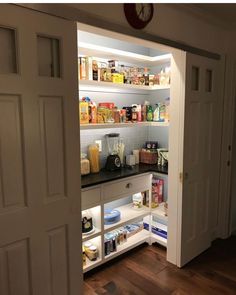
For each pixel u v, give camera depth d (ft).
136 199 9.55
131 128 10.27
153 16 6.30
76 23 4.97
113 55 8.48
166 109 9.32
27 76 4.45
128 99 10.03
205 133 8.46
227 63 8.87
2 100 4.23
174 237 8.18
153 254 8.91
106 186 7.74
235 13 7.55
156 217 10.10
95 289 7.23
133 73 9.26
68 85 5.00
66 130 5.07
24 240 4.76
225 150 9.40
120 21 5.61
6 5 4.11
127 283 7.47
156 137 10.70
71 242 5.42
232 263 8.40
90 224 7.73
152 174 9.28
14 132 4.41
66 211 5.26
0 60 4.30
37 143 4.70
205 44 8.01
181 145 7.61
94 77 7.77
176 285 7.38
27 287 4.90
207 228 9.14
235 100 9.37
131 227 9.64
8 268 4.61
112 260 8.57
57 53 4.91
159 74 9.52
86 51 7.86
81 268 5.68
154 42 6.39
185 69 7.25
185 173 7.76
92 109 7.87
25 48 4.38
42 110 4.72
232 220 10.44
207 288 7.24
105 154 9.37
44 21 4.55
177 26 6.98
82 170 8.11
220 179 9.61
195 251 8.66
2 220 4.43
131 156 9.78
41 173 4.82
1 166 4.33
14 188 4.52
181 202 7.83
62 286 5.42
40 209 4.87
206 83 8.41
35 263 4.93
